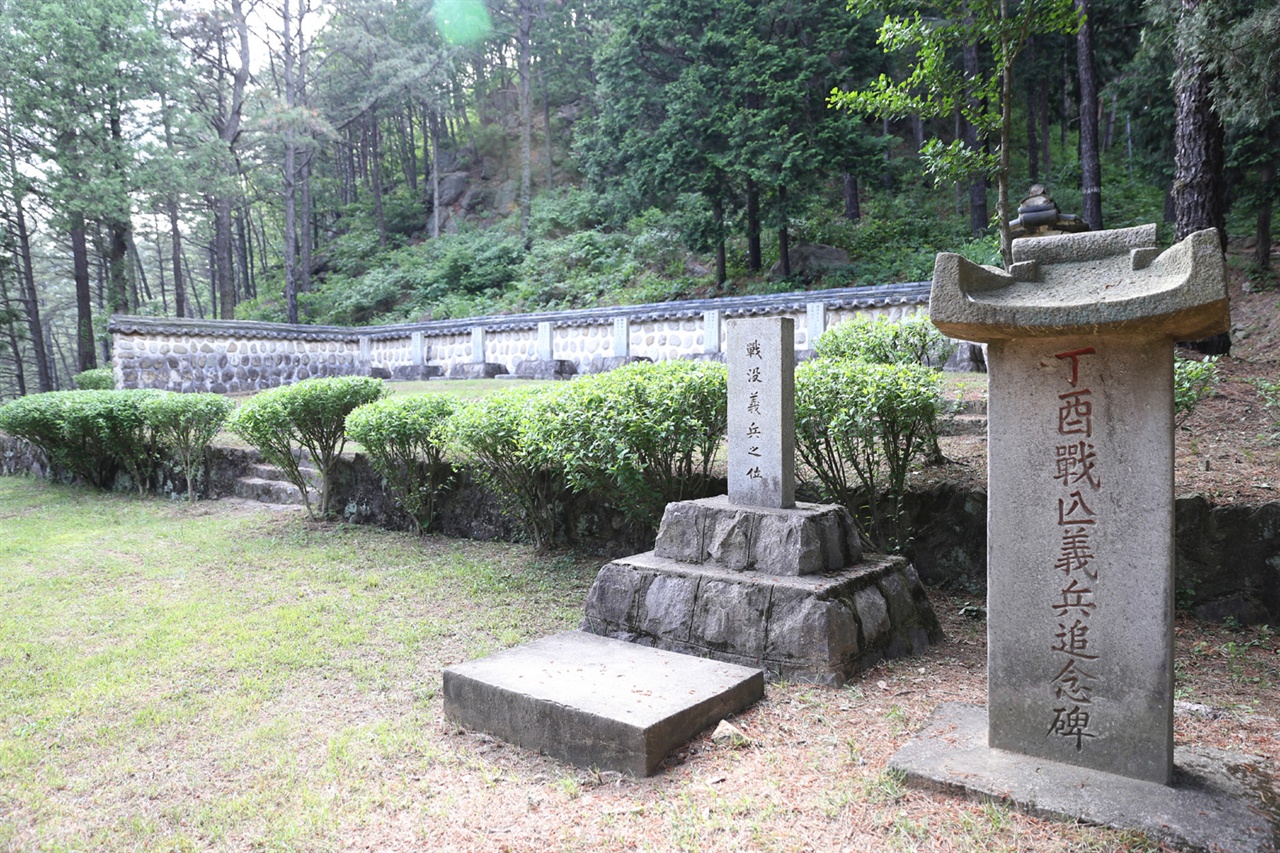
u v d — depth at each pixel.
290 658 4.50
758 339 4.56
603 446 5.21
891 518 5.33
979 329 2.79
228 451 10.04
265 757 3.37
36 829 2.87
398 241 32.09
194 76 24.06
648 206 20.52
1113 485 2.78
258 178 26.19
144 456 10.47
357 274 29.58
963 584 5.22
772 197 17.45
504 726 3.47
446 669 3.71
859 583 4.18
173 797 3.08
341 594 5.78
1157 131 15.84
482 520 7.20
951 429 6.86
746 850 2.56
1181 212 9.16
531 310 22.47
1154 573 2.72
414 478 7.36
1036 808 2.62
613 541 6.29
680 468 5.59
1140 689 2.76
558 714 3.29
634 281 21.78
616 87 18.61
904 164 24.36
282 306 27.33
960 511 5.23
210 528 8.25
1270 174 13.91
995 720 3.02
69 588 6.16
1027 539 2.94
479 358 16.39
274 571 6.50
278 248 38.12
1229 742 3.19
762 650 4.02
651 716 3.17
